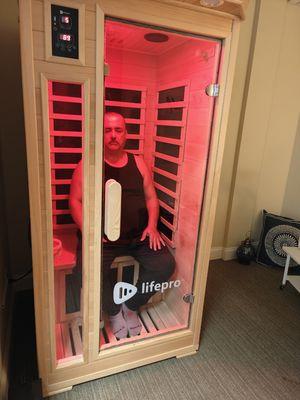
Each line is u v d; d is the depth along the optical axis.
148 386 1.41
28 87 0.96
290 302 2.15
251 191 2.62
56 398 1.32
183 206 1.60
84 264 1.22
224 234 2.71
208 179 1.34
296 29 2.32
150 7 1.03
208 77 1.31
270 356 1.64
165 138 1.62
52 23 0.93
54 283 1.24
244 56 2.26
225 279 2.41
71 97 1.10
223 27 1.15
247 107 2.35
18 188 1.78
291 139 2.63
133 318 1.61
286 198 2.78
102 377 1.43
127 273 1.58
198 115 1.41
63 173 1.32
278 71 2.38
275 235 2.58
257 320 1.94
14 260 1.88
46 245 1.14
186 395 1.37
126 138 1.55
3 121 1.66
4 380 1.25
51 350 1.28
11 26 1.54
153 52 1.45
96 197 1.15
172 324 1.64
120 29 1.15
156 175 1.66
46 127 1.01
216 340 1.74
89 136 1.08
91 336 1.34
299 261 1.99
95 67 1.01
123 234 1.55
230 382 1.46
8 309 1.63
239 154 2.46
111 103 1.45
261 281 2.41
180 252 1.65
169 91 1.54
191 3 1.06
